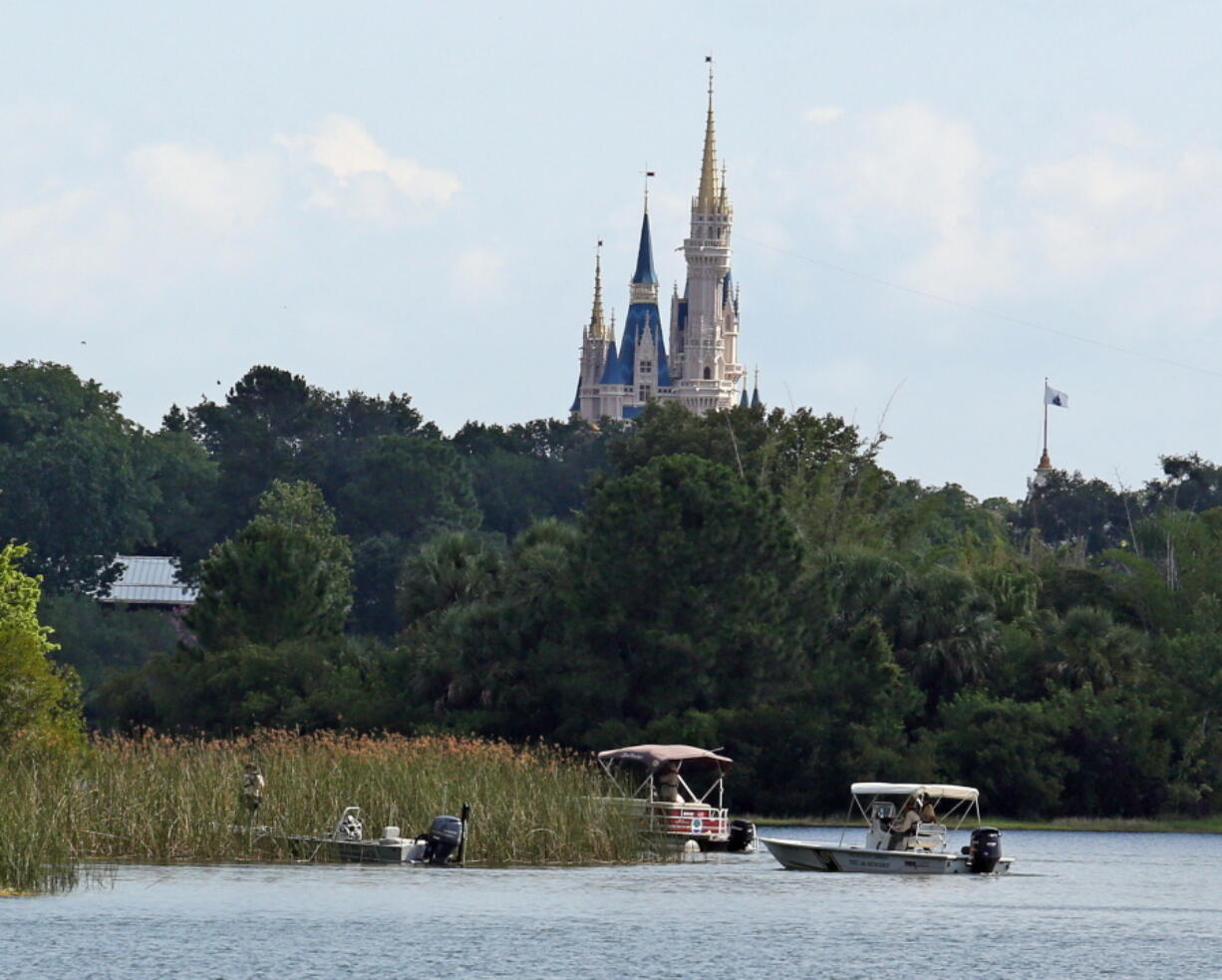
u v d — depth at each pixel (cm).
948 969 18150
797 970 17925
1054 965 18450
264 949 18150
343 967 17500
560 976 17375
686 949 18762
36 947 18012
